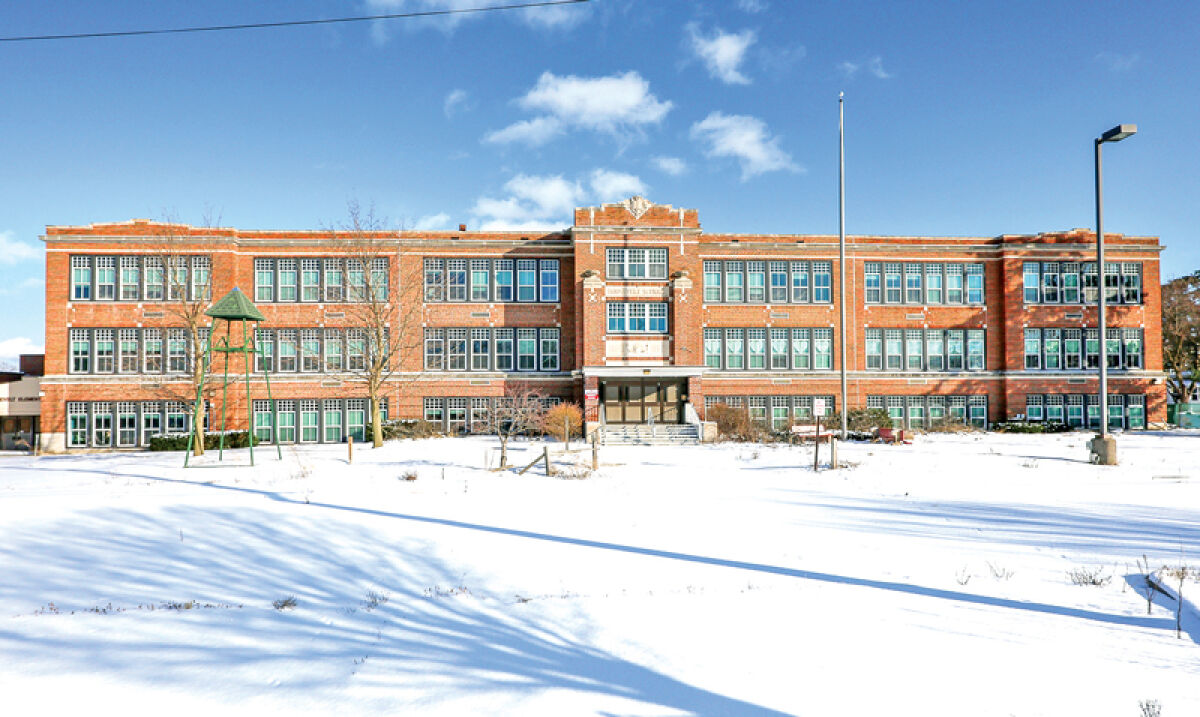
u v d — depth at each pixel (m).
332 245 40.50
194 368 35.00
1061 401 42.91
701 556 10.93
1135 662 6.21
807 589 8.86
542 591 9.38
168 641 7.84
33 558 12.27
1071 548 11.05
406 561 11.53
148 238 39.28
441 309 41.44
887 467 22.92
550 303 42.22
